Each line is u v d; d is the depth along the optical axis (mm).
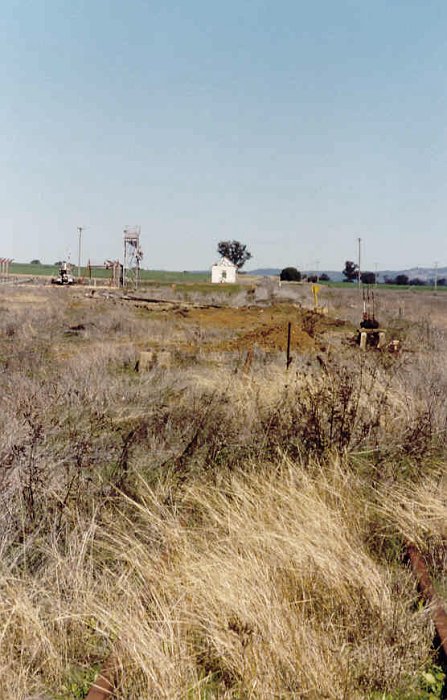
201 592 4145
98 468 6766
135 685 3525
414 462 7141
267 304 39531
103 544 5012
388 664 3746
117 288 55656
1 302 35031
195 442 7258
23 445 6500
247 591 4102
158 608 4039
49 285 57469
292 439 7402
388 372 10812
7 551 4926
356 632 4070
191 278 99188
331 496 5988
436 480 6789
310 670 3533
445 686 3682
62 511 5473
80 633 4055
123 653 3656
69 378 10742
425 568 4859
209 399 8930
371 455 7406
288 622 3898
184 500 5926
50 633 3953
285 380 9922
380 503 6156
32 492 5699
